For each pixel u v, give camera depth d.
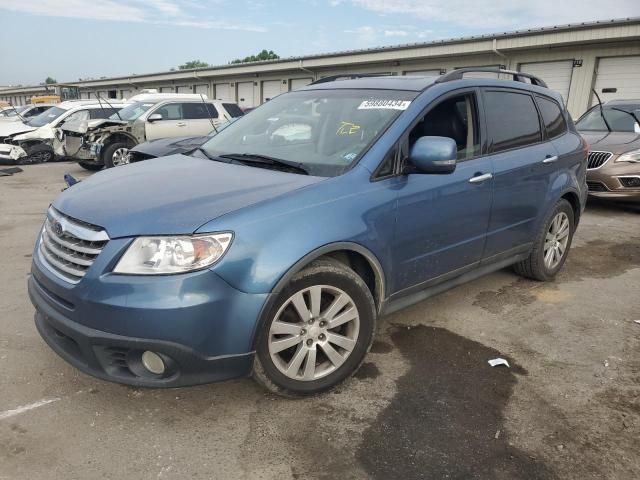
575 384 3.09
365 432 2.61
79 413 2.70
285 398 2.86
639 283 4.85
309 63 25.48
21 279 4.60
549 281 4.83
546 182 4.35
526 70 18.34
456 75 3.68
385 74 4.34
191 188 2.81
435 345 3.54
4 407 2.73
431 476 2.32
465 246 3.64
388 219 3.00
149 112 12.45
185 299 2.33
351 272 2.84
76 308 2.44
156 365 2.46
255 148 3.55
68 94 40.62
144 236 2.38
